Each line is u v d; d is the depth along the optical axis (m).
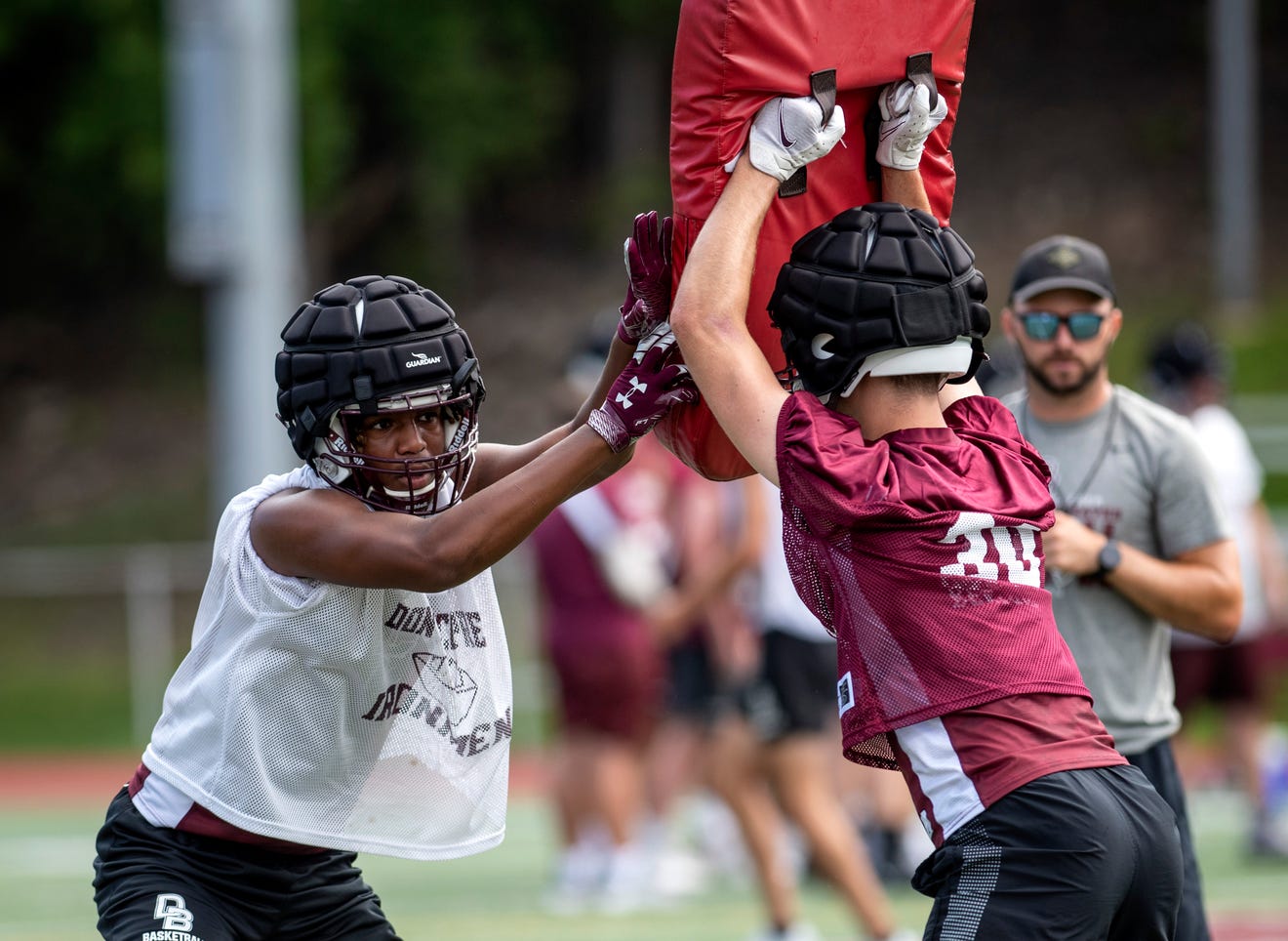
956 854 11.56
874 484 11.70
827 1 12.98
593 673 30.19
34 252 101.12
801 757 24.66
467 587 13.94
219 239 35.62
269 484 13.88
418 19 95.69
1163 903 11.82
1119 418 17.69
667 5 102.38
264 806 13.38
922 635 11.69
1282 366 77.19
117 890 13.48
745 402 12.23
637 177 101.44
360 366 12.76
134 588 60.75
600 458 12.93
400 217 99.75
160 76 89.00
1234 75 83.38
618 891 30.42
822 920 28.36
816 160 13.49
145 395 94.19
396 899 31.31
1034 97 102.12
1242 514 32.31
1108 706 16.94
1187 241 91.00
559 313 94.38
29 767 53.94
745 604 32.53
